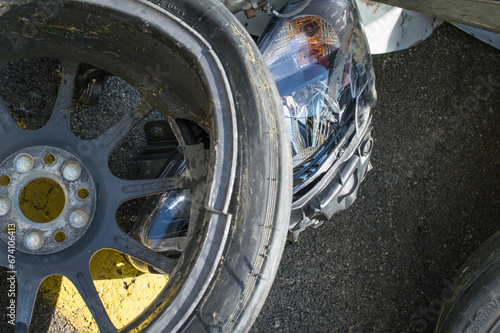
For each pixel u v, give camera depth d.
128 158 2.40
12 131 1.65
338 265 2.80
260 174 1.41
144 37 1.45
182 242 2.06
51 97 2.32
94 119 2.37
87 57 1.71
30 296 1.60
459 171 3.19
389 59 3.08
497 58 3.37
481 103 3.31
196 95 1.55
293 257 2.69
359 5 2.91
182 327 1.30
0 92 2.22
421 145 3.11
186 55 1.43
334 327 2.74
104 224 1.70
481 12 2.08
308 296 2.70
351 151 2.33
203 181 1.62
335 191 2.30
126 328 1.38
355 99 2.30
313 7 2.21
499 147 3.33
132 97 2.47
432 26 3.18
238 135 1.41
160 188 1.73
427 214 3.07
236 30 1.46
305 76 2.19
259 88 1.44
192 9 1.44
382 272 2.90
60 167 1.68
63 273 1.64
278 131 1.44
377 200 2.95
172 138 2.29
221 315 1.34
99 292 2.34
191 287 1.32
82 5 1.35
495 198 3.26
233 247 1.37
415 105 3.12
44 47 1.65
